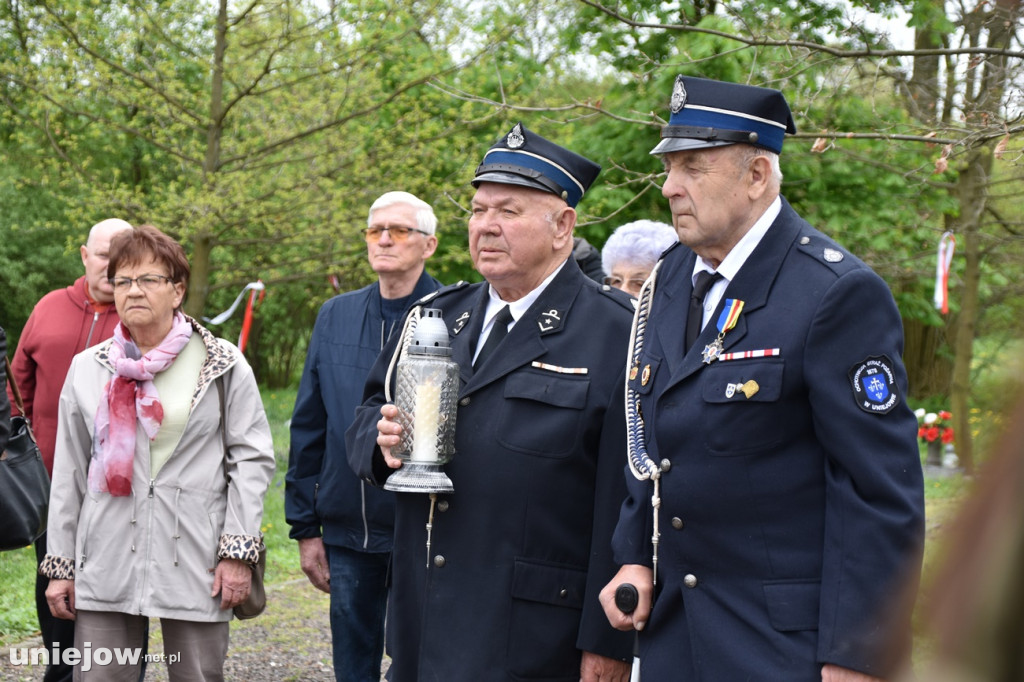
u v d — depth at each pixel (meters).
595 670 2.67
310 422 4.05
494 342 2.92
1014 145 4.40
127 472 3.27
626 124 8.75
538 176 2.86
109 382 3.34
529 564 2.73
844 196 9.23
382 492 3.87
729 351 2.31
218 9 11.00
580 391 2.77
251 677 5.05
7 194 16.38
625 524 2.48
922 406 16.06
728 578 2.28
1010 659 0.51
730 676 2.22
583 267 4.76
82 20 10.27
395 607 2.90
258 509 3.38
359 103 11.30
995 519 0.52
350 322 4.07
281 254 13.80
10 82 11.88
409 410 2.70
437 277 11.68
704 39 6.94
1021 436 0.52
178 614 3.29
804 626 2.18
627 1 5.34
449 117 11.38
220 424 3.42
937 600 0.54
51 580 3.39
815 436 2.24
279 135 11.48
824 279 2.25
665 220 9.47
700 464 2.31
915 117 6.01
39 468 3.79
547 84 11.18
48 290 18.19
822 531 2.22
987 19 4.31
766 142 2.38
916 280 10.18
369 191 11.48
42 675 4.82
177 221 11.70
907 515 2.10
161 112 11.20
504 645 2.71
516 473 2.75
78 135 12.30
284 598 6.54
